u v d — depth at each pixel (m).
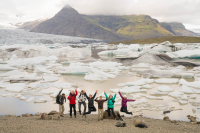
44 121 7.46
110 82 19.67
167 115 9.99
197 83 17.36
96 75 21.50
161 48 53.69
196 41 150.12
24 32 175.12
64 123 7.18
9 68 27.89
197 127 7.37
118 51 62.34
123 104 8.52
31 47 53.97
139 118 9.02
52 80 20.36
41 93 14.66
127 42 168.12
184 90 15.46
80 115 9.29
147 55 35.34
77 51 54.50
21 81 19.59
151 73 24.22
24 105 11.71
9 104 11.88
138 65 30.81
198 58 44.22
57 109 10.96
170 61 36.72
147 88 16.81
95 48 108.75
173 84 18.55
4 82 19.08
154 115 9.99
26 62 34.62
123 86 17.73
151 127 6.95
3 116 9.00
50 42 134.38
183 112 10.50
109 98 8.18
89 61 40.56
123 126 6.83
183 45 86.88
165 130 6.54
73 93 8.59
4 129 5.96
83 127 6.56
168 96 14.14
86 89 16.44
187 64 32.28
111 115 8.41
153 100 13.08
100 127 6.63
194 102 12.34
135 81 20.27
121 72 26.72
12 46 63.88
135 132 6.07
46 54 49.62
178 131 6.49
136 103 12.07
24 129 6.04
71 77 22.77
